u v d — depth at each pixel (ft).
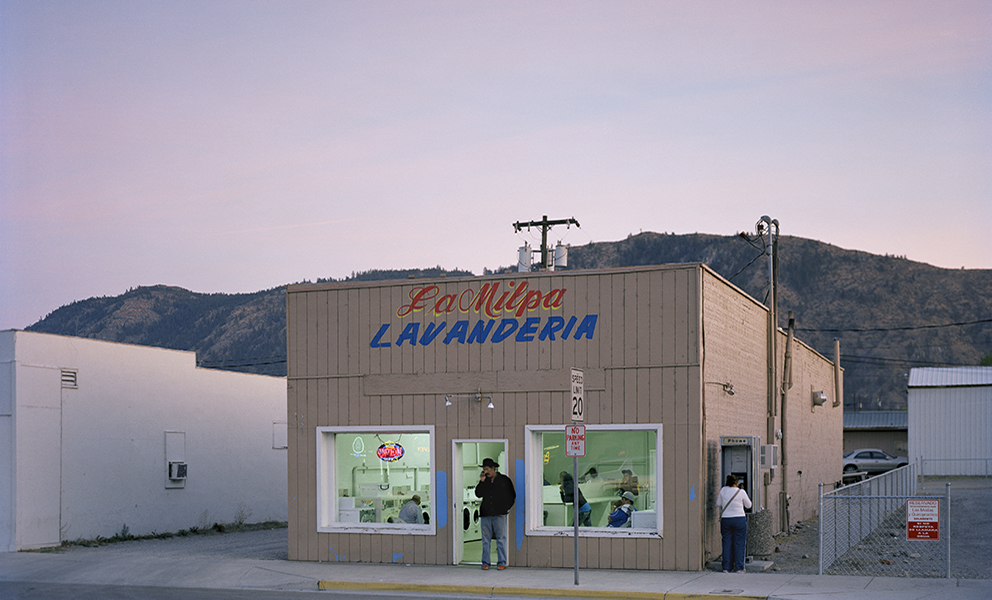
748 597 42.24
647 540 51.42
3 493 66.95
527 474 53.93
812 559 56.90
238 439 93.35
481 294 56.18
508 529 53.88
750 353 65.92
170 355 84.79
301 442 59.26
